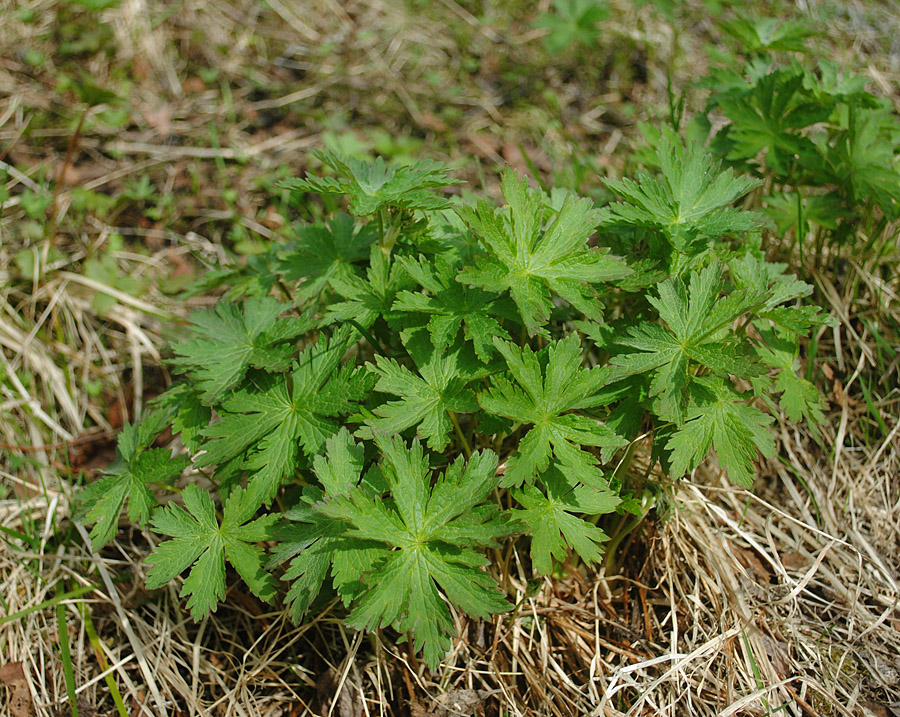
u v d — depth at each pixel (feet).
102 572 2.47
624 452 2.32
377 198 2.26
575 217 2.19
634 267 2.24
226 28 3.65
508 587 2.38
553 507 2.15
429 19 3.84
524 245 2.17
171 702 2.35
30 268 2.86
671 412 2.12
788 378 2.34
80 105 3.25
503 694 2.29
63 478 2.70
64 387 2.79
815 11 3.60
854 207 2.63
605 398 2.15
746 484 2.15
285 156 3.25
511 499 2.37
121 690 2.38
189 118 3.34
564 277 2.16
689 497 2.47
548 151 3.32
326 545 2.11
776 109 2.57
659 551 2.43
